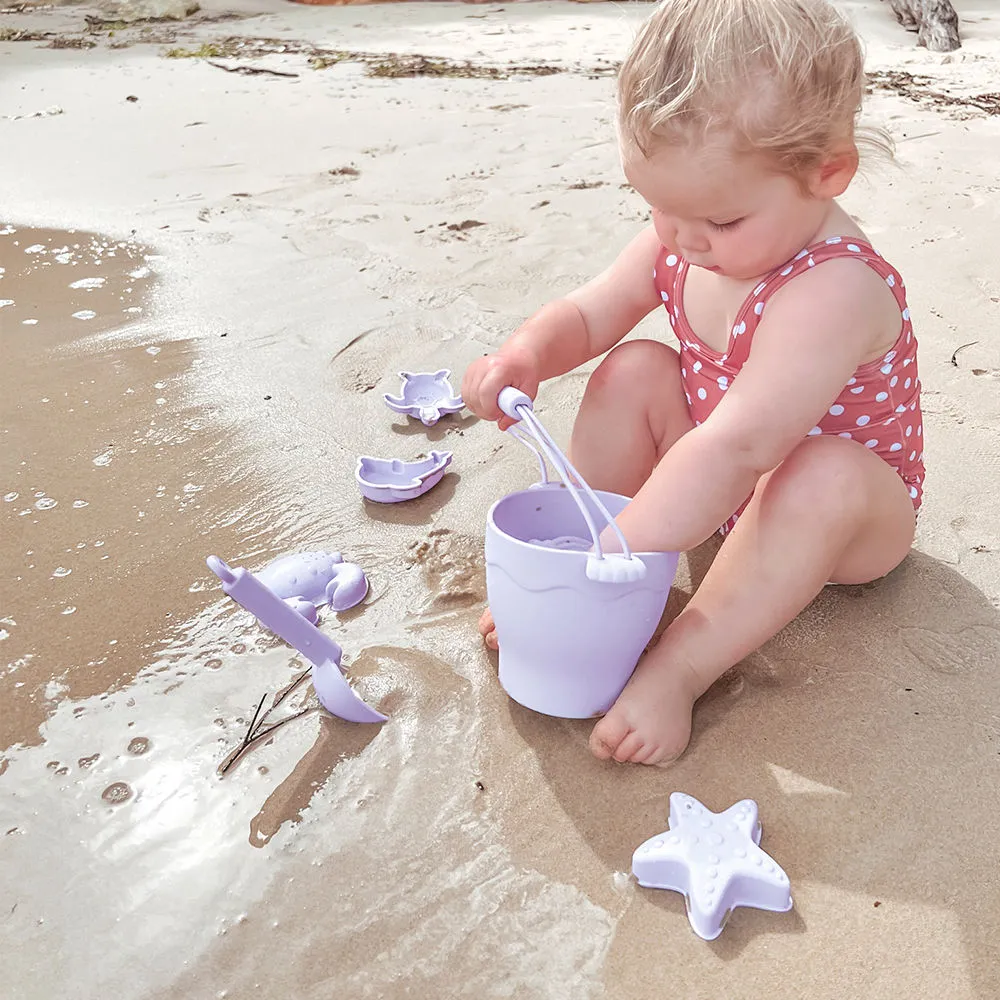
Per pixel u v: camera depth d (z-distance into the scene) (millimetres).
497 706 916
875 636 976
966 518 1126
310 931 736
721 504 845
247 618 1030
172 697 938
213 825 815
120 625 1026
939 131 2482
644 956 715
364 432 1347
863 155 870
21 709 929
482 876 770
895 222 1899
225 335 1603
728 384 962
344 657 976
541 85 3162
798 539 866
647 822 808
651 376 1026
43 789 853
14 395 1448
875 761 850
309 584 1051
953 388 1358
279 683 949
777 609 879
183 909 755
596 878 767
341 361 1516
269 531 1162
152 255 1919
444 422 1366
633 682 880
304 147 2566
